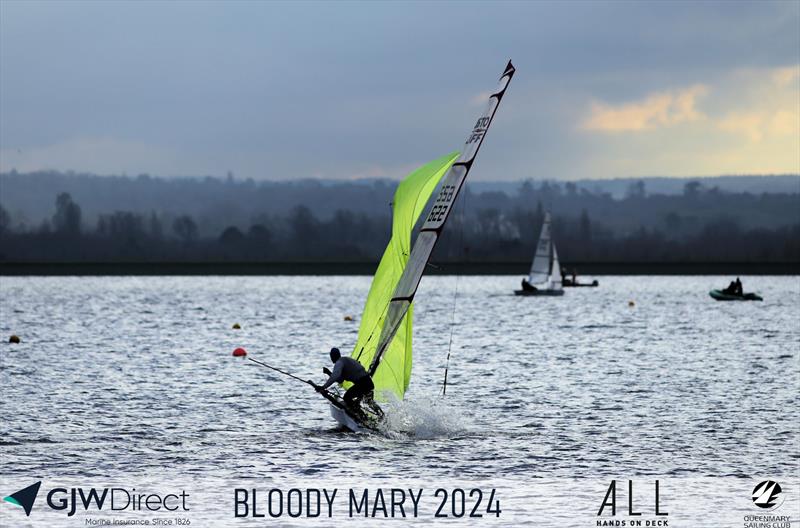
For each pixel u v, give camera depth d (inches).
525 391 5472.4
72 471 3437.5
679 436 4065.0
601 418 4517.7
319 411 4707.2
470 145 4180.6
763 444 3900.1
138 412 4677.7
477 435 4077.3
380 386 4237.2
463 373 6407.5
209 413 4648.1
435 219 4156.0
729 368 6653.5
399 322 4126.5
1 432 4121.6
